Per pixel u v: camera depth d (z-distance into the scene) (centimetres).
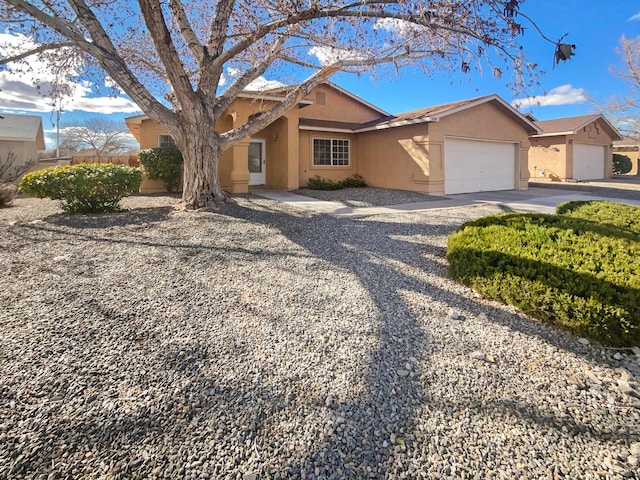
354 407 221
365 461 184
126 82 720
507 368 261
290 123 1390
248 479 173
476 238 437
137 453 185
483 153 1434
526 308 334
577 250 361
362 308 352
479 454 188
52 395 222
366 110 1736
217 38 775
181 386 235
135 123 1459
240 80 860
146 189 1312
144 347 277
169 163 1262
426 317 337
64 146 3400
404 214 884
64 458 181
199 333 300
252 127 859
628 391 236
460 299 377
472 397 231
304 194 1276
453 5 492
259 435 199
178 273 435
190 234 620
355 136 1638
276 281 417
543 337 303
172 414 212
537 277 333
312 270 456
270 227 686
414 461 184
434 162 1280
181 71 728
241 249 540
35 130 1845
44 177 761
